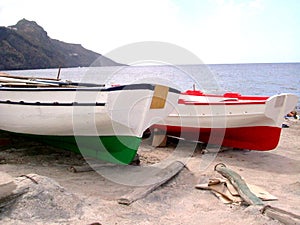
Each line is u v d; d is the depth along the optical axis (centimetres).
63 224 334
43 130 584
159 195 449
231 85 3466
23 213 337
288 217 363
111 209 389
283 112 665
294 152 760
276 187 505
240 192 438
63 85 639
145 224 356
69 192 400
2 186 361
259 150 705
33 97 559
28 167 546
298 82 3881
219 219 377
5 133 710
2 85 641
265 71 6988
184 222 369
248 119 671
